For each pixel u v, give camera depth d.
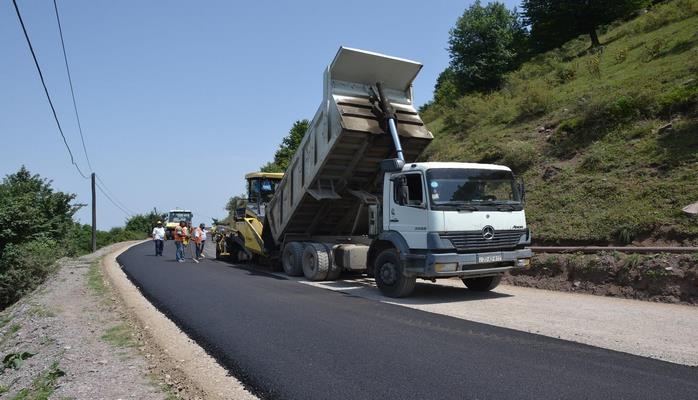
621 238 11.59
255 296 10.73
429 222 9.68
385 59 12.42
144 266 18.61
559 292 10.91
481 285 11.38
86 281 14.84
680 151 13.59
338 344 6.65
